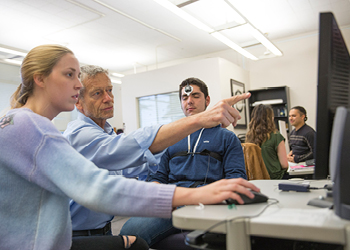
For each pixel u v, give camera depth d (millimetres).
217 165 1627
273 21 6535
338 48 733
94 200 761
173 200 763
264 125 3195
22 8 5309
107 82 1459
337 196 593
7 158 831
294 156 3816
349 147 600
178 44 7727
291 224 558
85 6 5336
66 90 1017
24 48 7355
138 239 1130
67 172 798
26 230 843
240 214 644
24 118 862
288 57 7535
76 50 7816
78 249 972
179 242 1372
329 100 711
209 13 5930
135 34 6875
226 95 6516
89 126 1376
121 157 1185
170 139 1136
